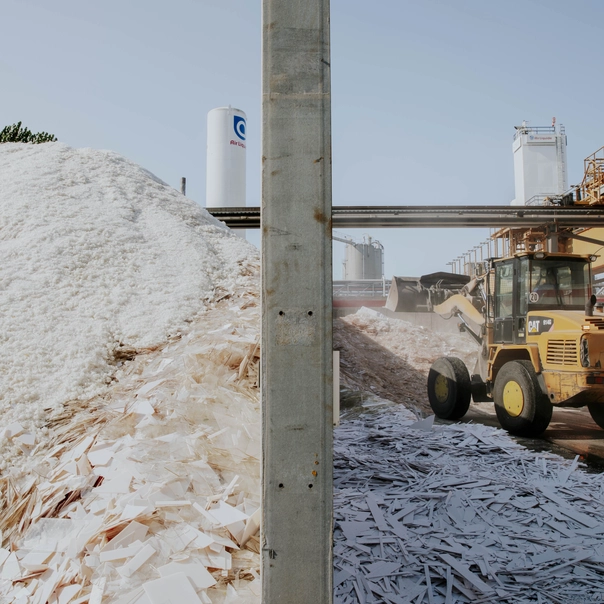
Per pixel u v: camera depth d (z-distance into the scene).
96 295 4.88
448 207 13.20
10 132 11.04
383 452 5.99
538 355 6.86
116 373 4.14
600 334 6.13
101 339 4.39
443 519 4.17
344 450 6.02
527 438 6.82
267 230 2.18
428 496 4.55
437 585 3.28
